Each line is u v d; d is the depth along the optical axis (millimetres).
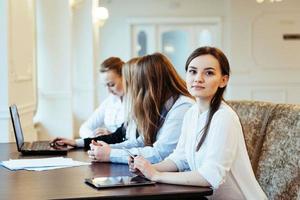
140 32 10438
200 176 1963
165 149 2480
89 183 2008
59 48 6480
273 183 2469
